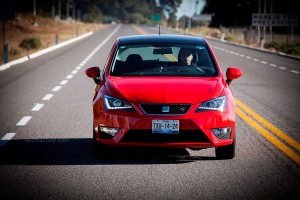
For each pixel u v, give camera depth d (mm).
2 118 18109
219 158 12609
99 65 40969
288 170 11570
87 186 10344
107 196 9695
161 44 14555
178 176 11070
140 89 12258
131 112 11844
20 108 20328
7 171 11469
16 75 33531
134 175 11141
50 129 16234
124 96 12070
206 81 12828
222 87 12633
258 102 22328
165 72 13383
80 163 12156
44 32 134500
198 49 14344
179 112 11781
